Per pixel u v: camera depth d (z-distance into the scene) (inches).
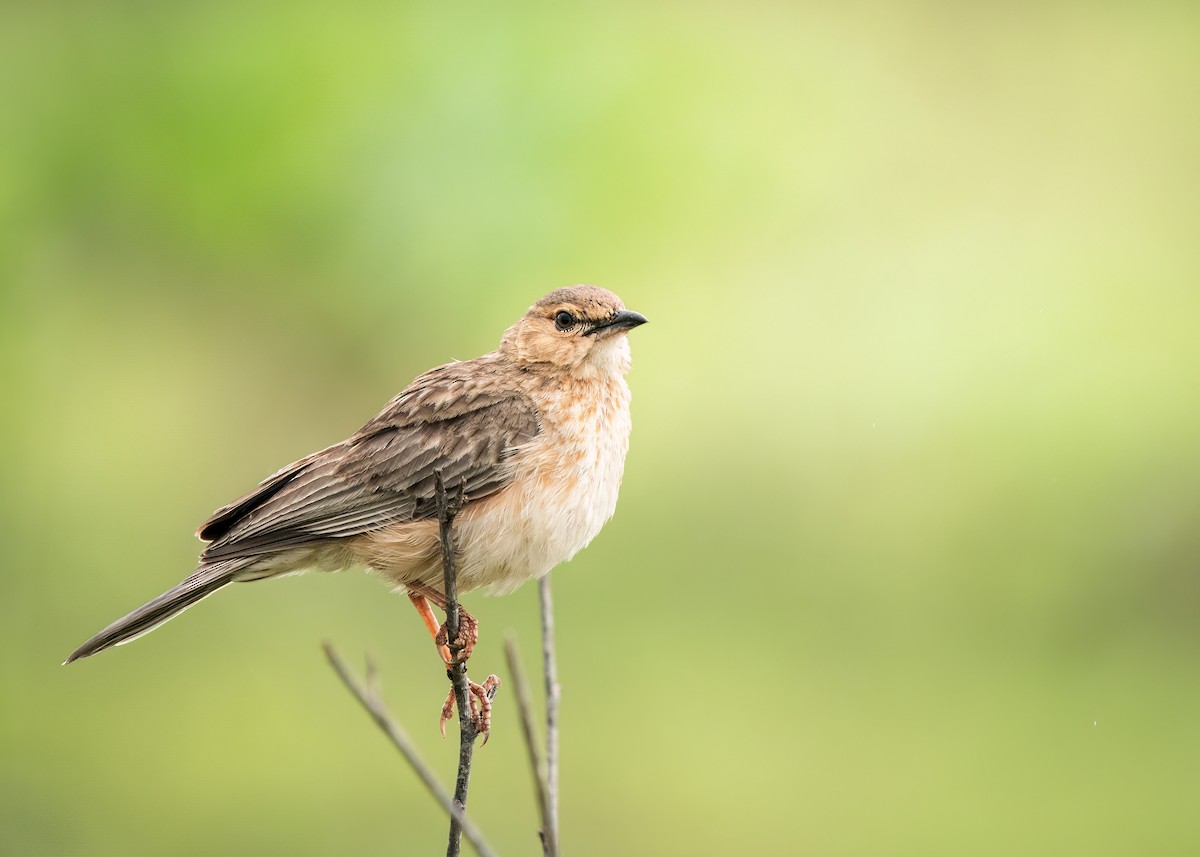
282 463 550.3
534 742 246.4
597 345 382.9
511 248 489.7
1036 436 551.5
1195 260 584.4
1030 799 536.7
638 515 592.7
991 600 571.8
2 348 505.0
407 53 494.0
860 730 562.6
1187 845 510.6
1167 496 542.9
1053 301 577.0
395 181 482.3
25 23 491.5
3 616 561.6
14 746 555.5
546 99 502.0
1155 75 629.9
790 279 577.0
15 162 483.5
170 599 373.7
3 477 543.2
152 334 526.0
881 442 569.0
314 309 513.3
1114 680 559.8
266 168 480.7
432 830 542.0
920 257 585.3
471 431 375.9
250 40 486.9
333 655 255.6
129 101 485.4
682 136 532.7
